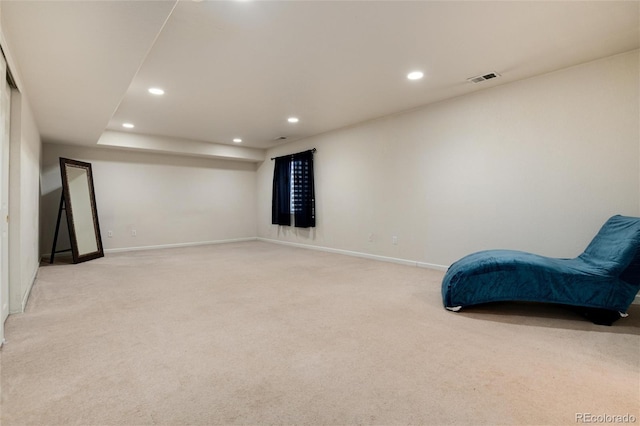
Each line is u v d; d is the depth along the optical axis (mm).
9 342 2006
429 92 3762
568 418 1308
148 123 5039
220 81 3361
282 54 2789
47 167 5266
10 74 2275
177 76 3225
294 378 1605
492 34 2492
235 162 7508
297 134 5941
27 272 3049
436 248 4215
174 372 1659
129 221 6105
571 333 2176
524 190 3406
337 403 1406
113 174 5938
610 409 1364
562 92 3141
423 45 2658
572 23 2348
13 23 1810
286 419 1302
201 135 5945
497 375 1635
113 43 2062
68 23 1824
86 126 4191
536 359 1805
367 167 5082
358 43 2615
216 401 1418
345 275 3912
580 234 3064
